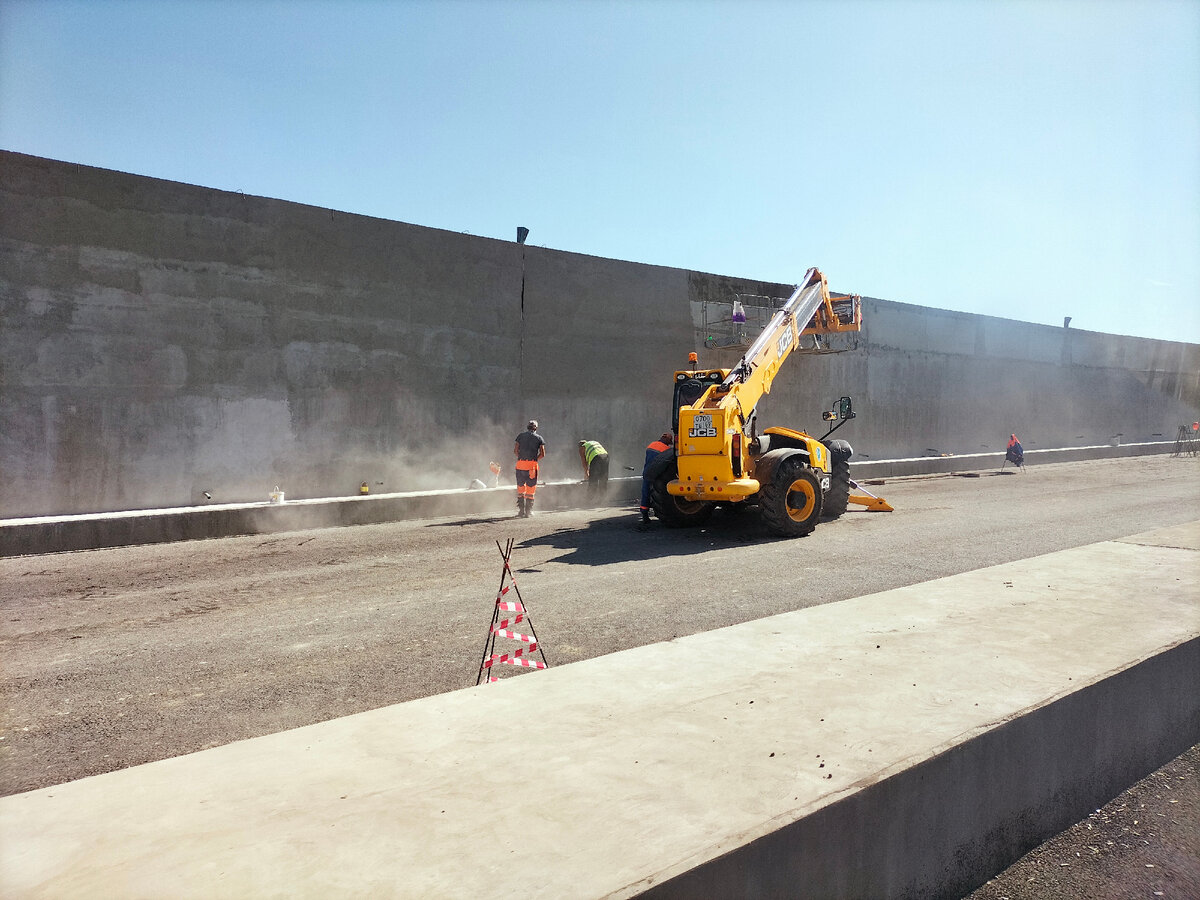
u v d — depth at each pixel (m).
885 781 2.47
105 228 11.92
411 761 2.67
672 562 8.38
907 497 15.44
